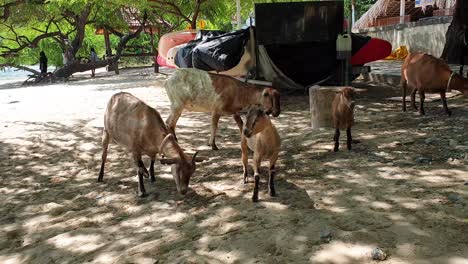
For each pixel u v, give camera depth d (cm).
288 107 1030
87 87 1852
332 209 429
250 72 1119
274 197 476
